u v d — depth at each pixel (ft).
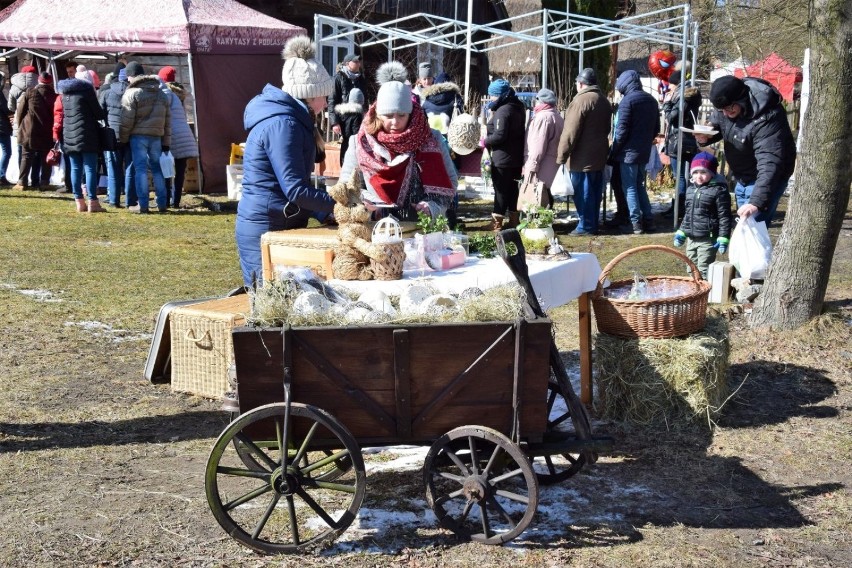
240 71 45.16
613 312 16.90
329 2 60.85
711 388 16.62
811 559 11.94
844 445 15.80
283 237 16.11
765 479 14.49
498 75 73.05
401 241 14.43
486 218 39.78
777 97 22.34
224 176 46.06
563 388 12.62
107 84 41.29
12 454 15.26
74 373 19.45
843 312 21.86
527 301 12.07
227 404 12.51
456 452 12.48
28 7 48.47
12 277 27.68
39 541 12.26
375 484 14.19
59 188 45.42
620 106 35.58
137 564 11.69
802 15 45.09
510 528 12.62
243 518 13.01
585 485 14.21
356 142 18.10
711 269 24.22
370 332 11.44
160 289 26.71
